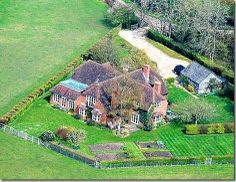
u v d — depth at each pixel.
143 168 199.25
